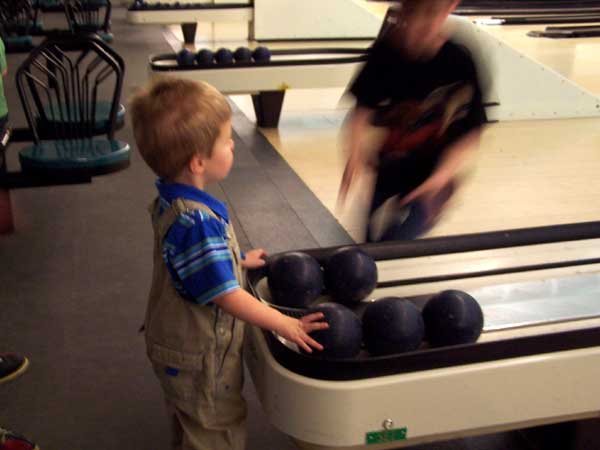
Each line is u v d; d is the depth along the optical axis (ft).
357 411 4.28
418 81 7.98
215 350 4.77
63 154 9.81
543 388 4.58
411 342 4.53
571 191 13.70
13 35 20.59
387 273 5.91
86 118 11.01
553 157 15.97
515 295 5.58
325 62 16.81
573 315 5.26
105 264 10.21
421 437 4.50
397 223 8.91
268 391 4.55
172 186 4.68
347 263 5.34
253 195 12.98
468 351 4.42
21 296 9.23
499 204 12.94
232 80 16.44
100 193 13.14
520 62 18.66
